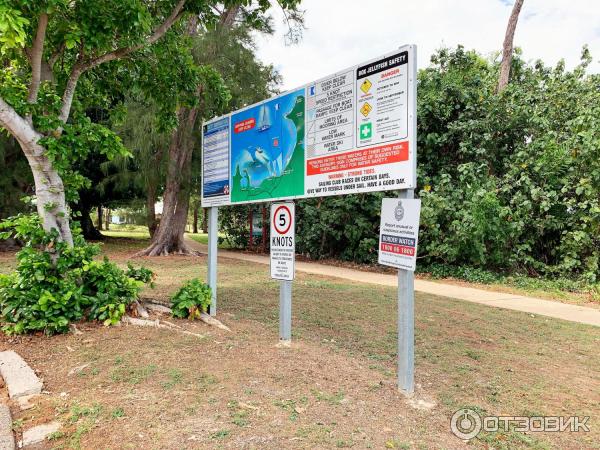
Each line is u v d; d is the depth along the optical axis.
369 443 2.68
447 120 11.36
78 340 4.39
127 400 3.14
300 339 4.80
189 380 3.50
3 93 4.73
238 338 4.69
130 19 4.81
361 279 9.88
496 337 5.31
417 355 4.54
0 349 4.14
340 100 3.88
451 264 10.82
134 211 18.09
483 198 9.51
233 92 12.43
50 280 4.73
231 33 12.55
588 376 4.08
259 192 4.95
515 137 10.98
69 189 5.37
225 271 10.52
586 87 11.48
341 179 3.88
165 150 13.61
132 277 5.49
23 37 3.79
